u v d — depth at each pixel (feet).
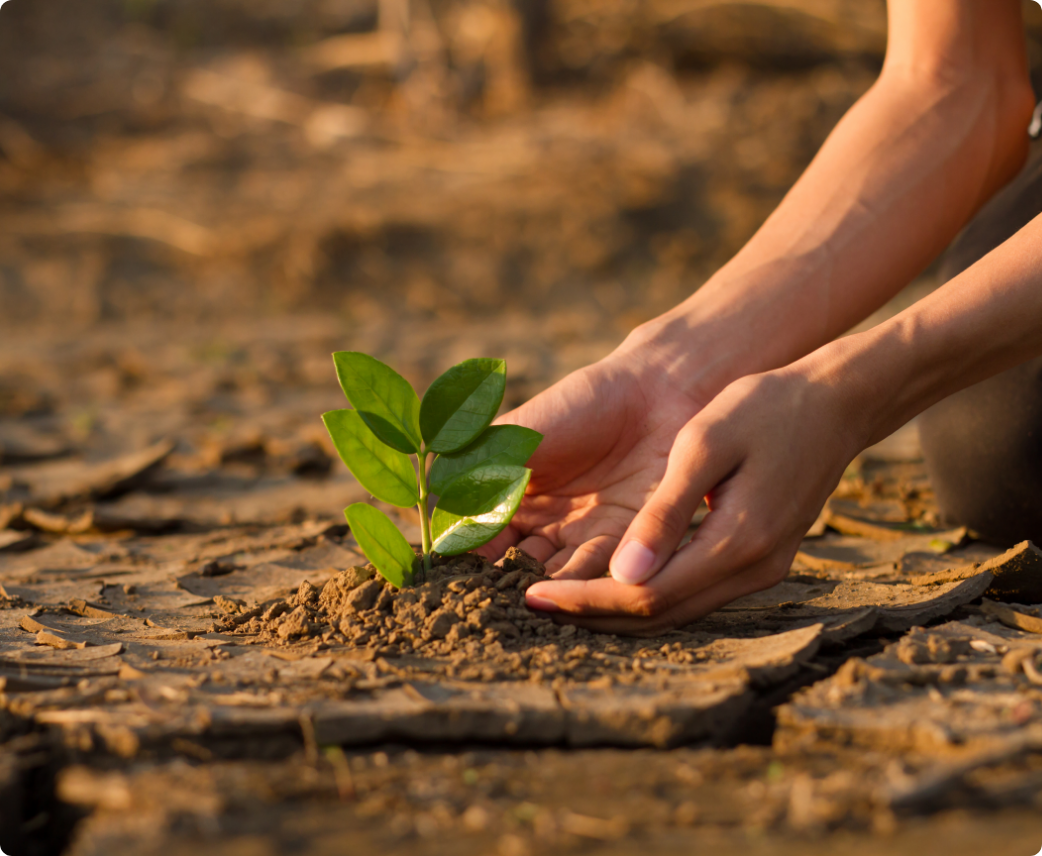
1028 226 4.31
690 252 14.96
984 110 4.70
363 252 14.87
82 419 7.23
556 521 4.55
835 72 17.72
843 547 4.82
